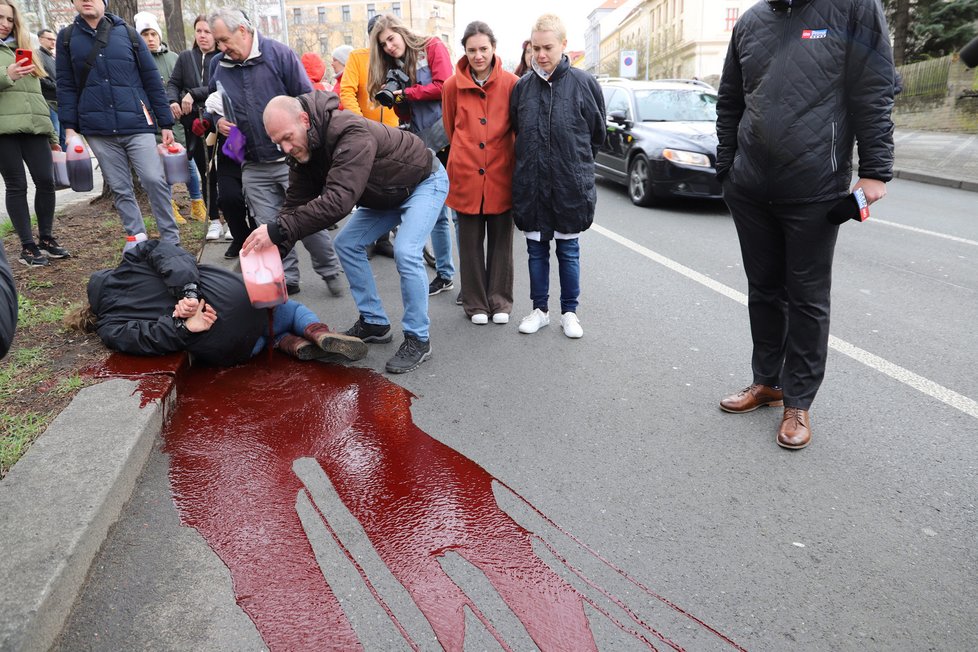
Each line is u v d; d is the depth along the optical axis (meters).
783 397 3.13
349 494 2.70
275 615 2.09
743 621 2.08
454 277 5.77
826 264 2.94
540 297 4.45
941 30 20.23
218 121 4.71
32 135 5.01
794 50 2.71
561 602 2.15
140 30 6.91
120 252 5.58
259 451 2.99
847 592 2.20
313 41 75.38
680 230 7.55
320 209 3.37
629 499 2.68
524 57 5.99
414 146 3.78
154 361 3.52
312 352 3.89
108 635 2.01
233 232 5.50
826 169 2.77
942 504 2.63
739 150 3.00
